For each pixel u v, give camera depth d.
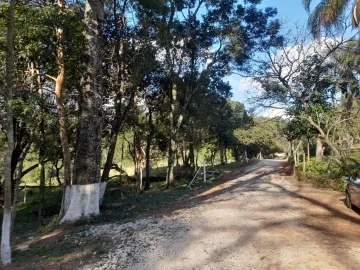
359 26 12.98
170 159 19.80
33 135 11.92
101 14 10.29
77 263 5.64
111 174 34.09
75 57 10.53
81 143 10.01
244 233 6.98
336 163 16.28
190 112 23.23
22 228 12.58
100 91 10.31
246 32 19.39
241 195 12.44
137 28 13.88
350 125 18.16
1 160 13.99
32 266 5.67
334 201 10.60
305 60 18.55
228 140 38.31
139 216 9.73
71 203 9.77
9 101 6.29
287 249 5.80
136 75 13.32
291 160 29.31
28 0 8.00
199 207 10.39
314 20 15.23
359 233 6.88
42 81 11.85
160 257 5.68
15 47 8.21
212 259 5.47
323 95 17.55
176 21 18.33
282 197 11.62
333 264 5.05
